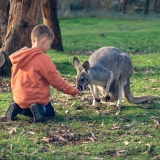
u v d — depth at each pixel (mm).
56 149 5789
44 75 6773
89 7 42469
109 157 5535
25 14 10586
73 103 8016
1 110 7660
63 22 33875
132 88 9539
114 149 5750
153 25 30656
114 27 29766
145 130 6535
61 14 39594
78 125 6730
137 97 8094
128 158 5508
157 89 9414
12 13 10688
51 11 15891
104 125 6770
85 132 6414
